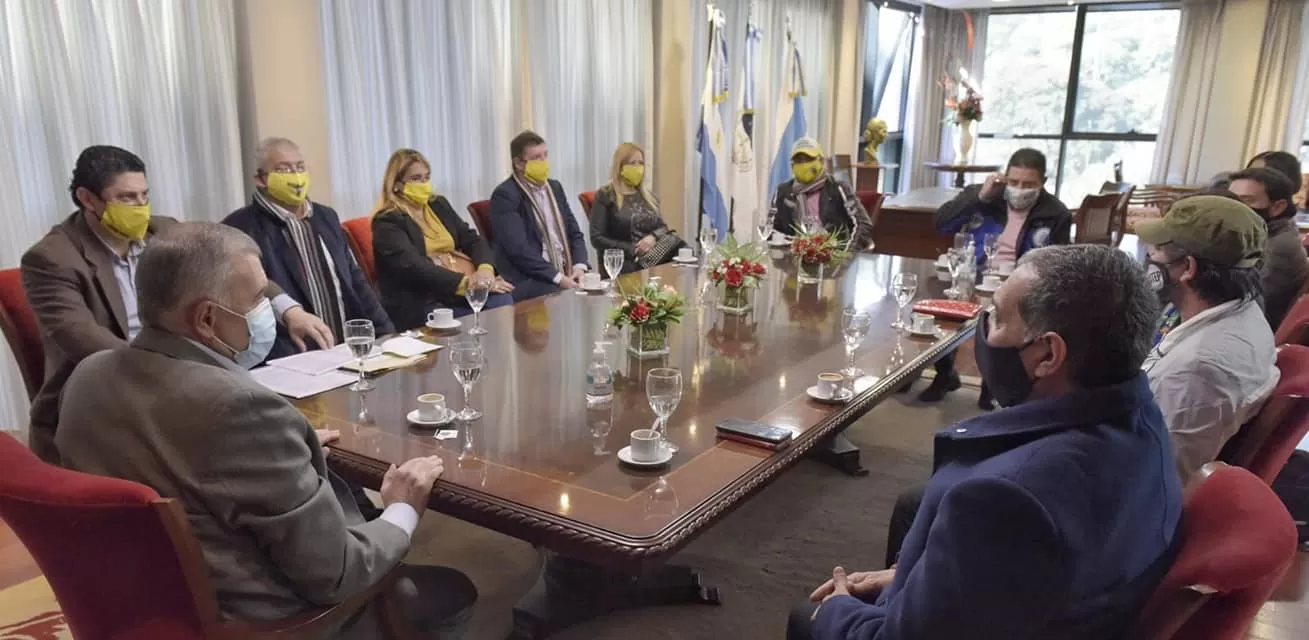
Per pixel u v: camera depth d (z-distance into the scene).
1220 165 7.92
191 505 1.14
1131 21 8.45
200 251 1.16
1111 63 8.65
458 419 1.66
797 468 3.00
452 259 3.31
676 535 1.23
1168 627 0.90
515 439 1.56
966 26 9.02
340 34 3.66
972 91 7.45
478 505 1.33
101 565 1.09
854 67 7.63
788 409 1.73
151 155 3.09
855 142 7.84
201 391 1.12
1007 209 3.57
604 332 2.34
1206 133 7.95
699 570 2.30
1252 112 7.71
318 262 2.65
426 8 4.02
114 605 1.13
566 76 4.79
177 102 3.17
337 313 2.68
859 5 7.51
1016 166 3.43
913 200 5.63
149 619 1.12
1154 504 1.01
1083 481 0.95
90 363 1.20
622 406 1.74
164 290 1.15
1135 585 0.99
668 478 1.41
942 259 3.28
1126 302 0.99
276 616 1.20
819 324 2.46
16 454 1.09
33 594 2.03
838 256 3.09
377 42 3.84
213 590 1.11
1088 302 0.99
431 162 4.17
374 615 1.39
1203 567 0.87
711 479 1.40
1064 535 0.90
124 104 3.02
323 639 1.28
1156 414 1.07
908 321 2.48
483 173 4.45
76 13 2.86
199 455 1.12
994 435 1.06
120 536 1.05
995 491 0.90
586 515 1.28
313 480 1.20
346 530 1.25
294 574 1.18
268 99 3.25
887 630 1.02
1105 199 4.87
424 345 2.14
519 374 1.96
